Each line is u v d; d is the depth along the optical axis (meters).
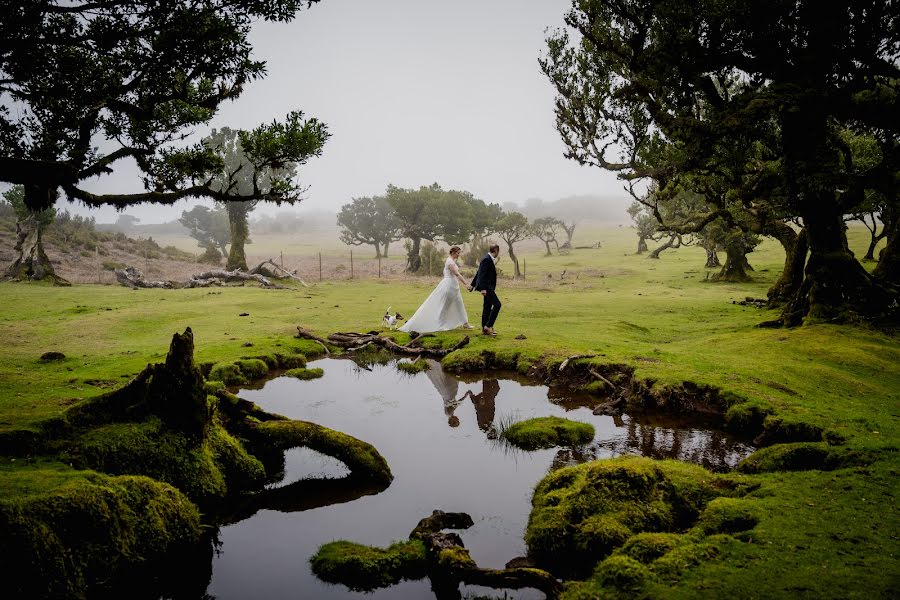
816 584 3.26
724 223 31.81
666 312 20.02
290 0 6.72
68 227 51.28
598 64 16.31
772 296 19.92
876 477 4.91
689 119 13.44
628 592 3.45
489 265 13.92
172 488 4.98
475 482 5.98
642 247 64.44
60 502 3.99
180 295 25.09
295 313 18.95
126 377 9.09
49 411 6.00
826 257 13.66
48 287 28.33
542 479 5.65
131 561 4.24
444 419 8.21
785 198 14.20
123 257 47.50
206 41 6.62
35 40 5.60
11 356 11.12
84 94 6.76
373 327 15.87
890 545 3.70
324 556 4.39
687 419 8.04
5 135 6.85
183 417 5.64
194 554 4.66
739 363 10.03
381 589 4.05
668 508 4.61
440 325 14.74
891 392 8.72
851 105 11.55
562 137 17.61
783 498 4.57
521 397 9.42
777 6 11.62
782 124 13.23
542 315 18.80
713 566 3.58
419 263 47.84
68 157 6.97
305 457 6.86
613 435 7.39
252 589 4.11
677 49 12.77
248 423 6.51
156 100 7.18
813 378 9.22
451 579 4.07
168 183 7.49
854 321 12.95
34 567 3.64
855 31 11.59
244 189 40.62
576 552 4.29
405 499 5.61
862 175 12.27
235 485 5.91
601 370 10.06
